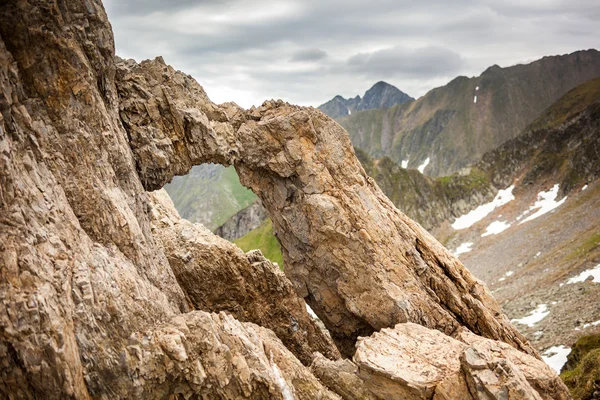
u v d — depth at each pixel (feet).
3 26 86.63
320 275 139.74
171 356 86.53
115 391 82.48
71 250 84.99
